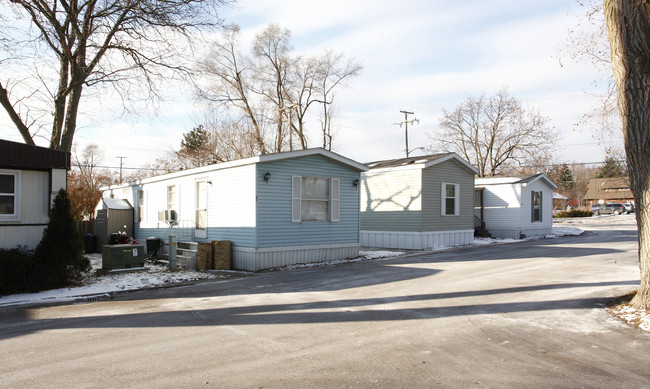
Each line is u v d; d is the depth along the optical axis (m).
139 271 12.71
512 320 6.85
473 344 5.67
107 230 18.39
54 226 9.88
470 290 9.23
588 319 6.86
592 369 4.77
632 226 33.34
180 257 14.23
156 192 17.75
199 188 15.28
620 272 11.17
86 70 15.18
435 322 6.76
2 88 14.80
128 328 6.52
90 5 14.85
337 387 4.27
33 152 10.05
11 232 9.98
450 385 4.32
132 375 4.60
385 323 6.71
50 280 9.60
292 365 4.89
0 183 9.89
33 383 4.39
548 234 26.73
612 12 6.85
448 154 19.73
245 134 34.56
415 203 19.00
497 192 25.19
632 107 6.72
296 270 12.82
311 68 36.88
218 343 5.74
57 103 15.50
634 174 6.88
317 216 14.52
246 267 12.98
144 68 15.95
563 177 76.81
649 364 4.93
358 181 15.70
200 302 8.38
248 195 13.02
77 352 5.39
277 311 7.55
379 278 11.00
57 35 14.61
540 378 4.51
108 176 40.06
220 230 14.15
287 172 13.59
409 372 4.68
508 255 15.87
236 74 33.97
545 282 10.01
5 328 6.59
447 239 19.98
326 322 6.79
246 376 4.56
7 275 9.08
